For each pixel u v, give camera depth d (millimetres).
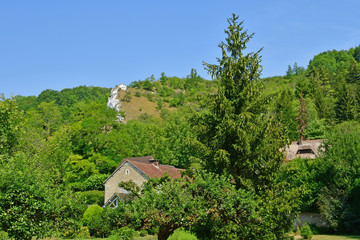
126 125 74375
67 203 15672
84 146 55219
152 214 12883
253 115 17125
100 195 49156
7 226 13805
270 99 17766
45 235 14641
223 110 17281
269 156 16812
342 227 33656
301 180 36281
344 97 82062
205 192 13297
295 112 73438
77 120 62500
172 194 13133
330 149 36938
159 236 14164
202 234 14523
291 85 144125
